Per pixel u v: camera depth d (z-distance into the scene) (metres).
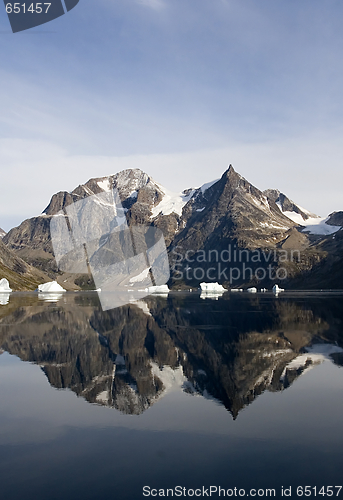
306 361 30.67
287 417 18.45
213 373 26.91
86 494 11.83
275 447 15.22
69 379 25.27
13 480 12.70
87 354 33.47
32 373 26.86
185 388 23.36
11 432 16.66
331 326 52.44
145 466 13.62
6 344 38.47
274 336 43.88
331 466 13.70
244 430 16.91
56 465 13.69
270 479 12.79
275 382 24.75
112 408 19.70
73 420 17.98
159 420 18.00
